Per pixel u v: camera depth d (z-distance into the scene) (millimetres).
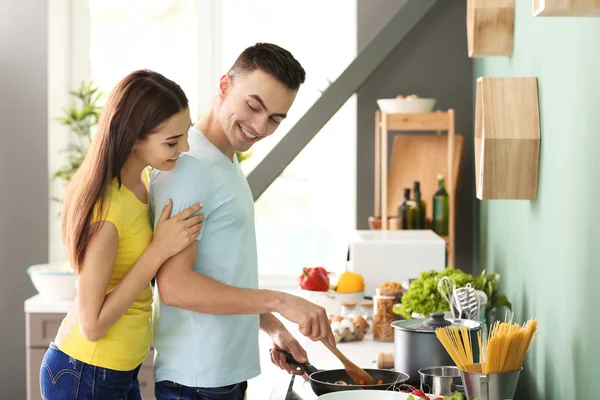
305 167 4691
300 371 2137
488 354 1631
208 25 4730
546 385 2195
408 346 1986
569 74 1886
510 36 2803
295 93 1826
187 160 1813
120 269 1823
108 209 1767
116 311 1767
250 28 4715
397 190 4125
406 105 3896
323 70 4672
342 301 3088
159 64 4777
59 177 4434
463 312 2266
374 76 4352
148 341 1936
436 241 3330
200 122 1916
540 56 2266
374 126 4367
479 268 4117
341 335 2740
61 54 4605
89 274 1764
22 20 4379
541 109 2256
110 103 1772
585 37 1726
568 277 1908
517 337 1623
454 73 4328
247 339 1934
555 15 1444
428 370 1893
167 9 4754
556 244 2045
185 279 1779
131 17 4762
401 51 4340
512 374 1642
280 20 4695
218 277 1873
